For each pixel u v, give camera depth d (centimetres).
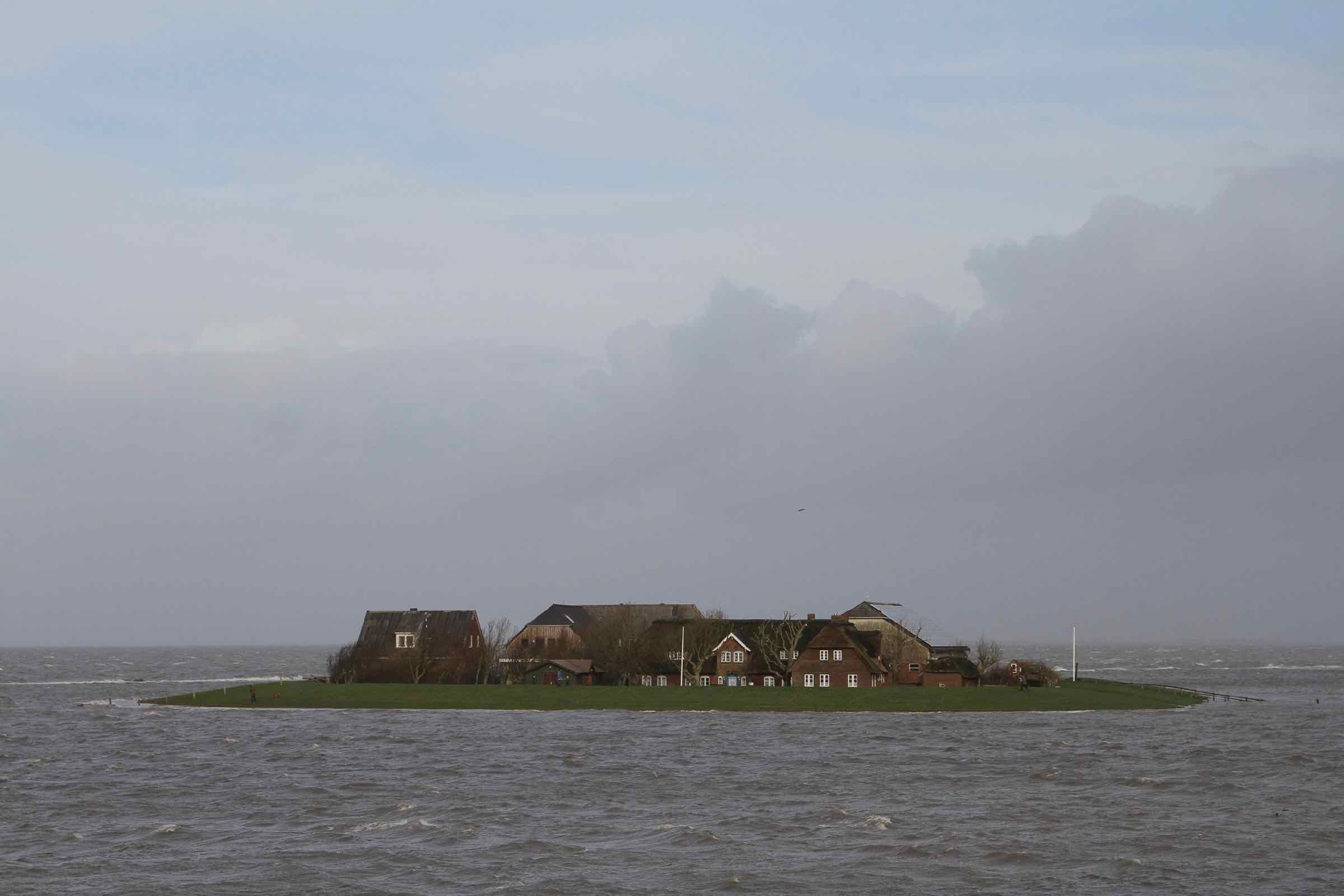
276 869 6119
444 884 5834
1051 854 6381
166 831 6956
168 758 9944
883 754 10031
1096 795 8081
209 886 5797
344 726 12338
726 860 6269
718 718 13138
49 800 7969
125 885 5816
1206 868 6097
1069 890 5722
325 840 6744
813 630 17362
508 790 8275
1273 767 9306
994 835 6812
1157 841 6675
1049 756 9925
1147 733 11738
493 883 5838
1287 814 7412
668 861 6247
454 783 8556
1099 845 6575
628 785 8481
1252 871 6031
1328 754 10012
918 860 6281
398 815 7438
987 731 11844
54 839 6775
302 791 8225
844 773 9006
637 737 11288
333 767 9356
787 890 5753
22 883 5859
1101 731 11888
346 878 5953
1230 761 9600
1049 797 8000
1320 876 5931
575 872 6044
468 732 11681
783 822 7175
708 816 7350
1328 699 18550
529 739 11100
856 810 7525
